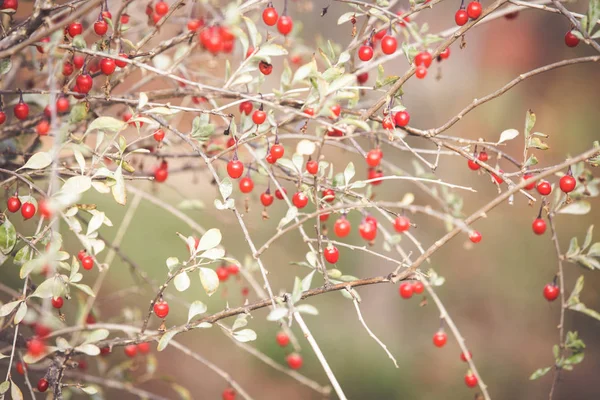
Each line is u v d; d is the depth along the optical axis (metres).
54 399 2.08
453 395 6.40
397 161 5.71
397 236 2.32
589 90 9.69
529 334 7.30
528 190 2.44
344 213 2.14
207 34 1.86
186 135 2.26
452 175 7.93
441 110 7.33
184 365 6.19
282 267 7.04
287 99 2.24
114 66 2.12
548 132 9.44
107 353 2.68
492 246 8.32
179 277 1.98
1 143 2.70
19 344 2.32
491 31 9.89
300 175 2.20
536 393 6.55
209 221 7.24
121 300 5.90
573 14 2.06
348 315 7.04
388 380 6.34
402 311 7.26
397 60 5.97
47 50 2.04
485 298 7.78
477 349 7.08
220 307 6.59
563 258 2.43
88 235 1.97
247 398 2.56
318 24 5.98
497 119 9.06
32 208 2.01
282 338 3.05
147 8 2.65
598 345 7.24
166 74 2.01
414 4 2.21
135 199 2.98
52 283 1.97
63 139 2.04
